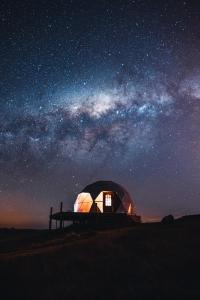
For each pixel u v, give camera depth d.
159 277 10.20
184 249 12.95
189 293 8.72
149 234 16.02
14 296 9.92
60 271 11.59
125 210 32.09
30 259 13.05
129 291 9.30
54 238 21.16
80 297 9.32
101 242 15.07
